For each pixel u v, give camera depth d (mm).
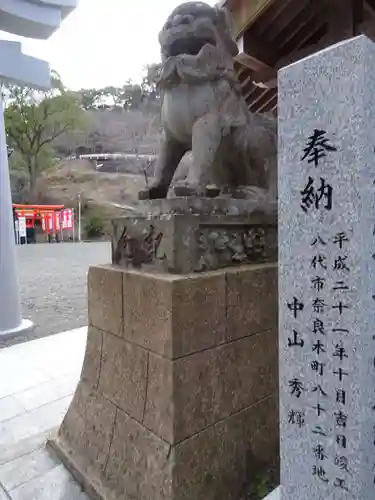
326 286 1196
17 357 3922
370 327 1178
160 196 2213
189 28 2010
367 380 1176
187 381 1629
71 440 2193
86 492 1919
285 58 4074
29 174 26078
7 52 5359
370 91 1105
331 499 1235
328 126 1151
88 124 26234
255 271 1946
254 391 1948
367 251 1140
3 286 5102
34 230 23547
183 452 1604
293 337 1289
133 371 1806
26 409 2846
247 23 3182
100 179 28250
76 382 3318
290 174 1252
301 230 1237
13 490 1946
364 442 1172
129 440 1790
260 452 1962
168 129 2225
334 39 3291
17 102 23188
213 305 1729
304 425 1285
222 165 2170
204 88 2061
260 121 2455
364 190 1106
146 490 1645
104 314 2027
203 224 1803
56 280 9984
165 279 1604
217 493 1719
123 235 2037
